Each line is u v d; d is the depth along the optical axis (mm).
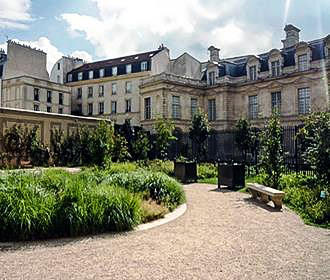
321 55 33094
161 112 37094
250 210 8719
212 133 28250
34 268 4543
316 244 5719
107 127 14875
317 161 9914
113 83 48375
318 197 9305
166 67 47094
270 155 12219
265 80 36312
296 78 33969
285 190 11047
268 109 36188
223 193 11938
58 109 49094
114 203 6656
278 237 6156
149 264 4703
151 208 7715
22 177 7645
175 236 6152
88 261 4816
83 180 8180
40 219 5910
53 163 23625
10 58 47438
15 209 5887
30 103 45312
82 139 19672
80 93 51812
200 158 26516
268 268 4582
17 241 5746
